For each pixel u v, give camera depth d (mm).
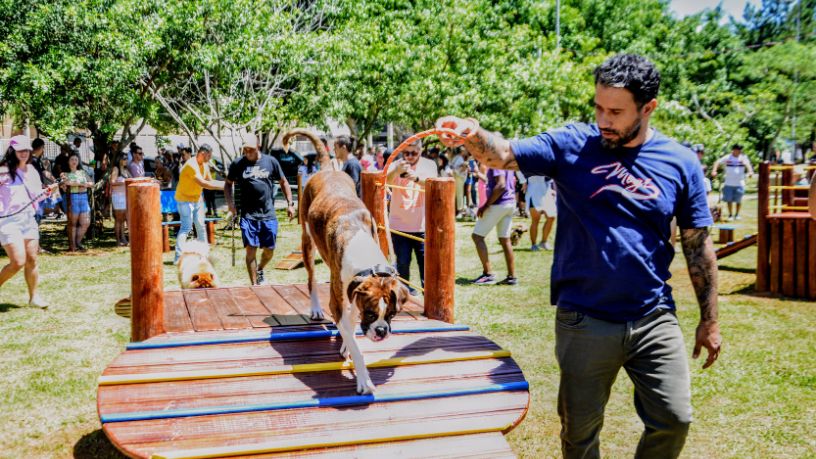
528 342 6727
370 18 20766
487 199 9133
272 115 15969
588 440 3049
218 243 13664
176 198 10812
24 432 4676
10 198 7531
